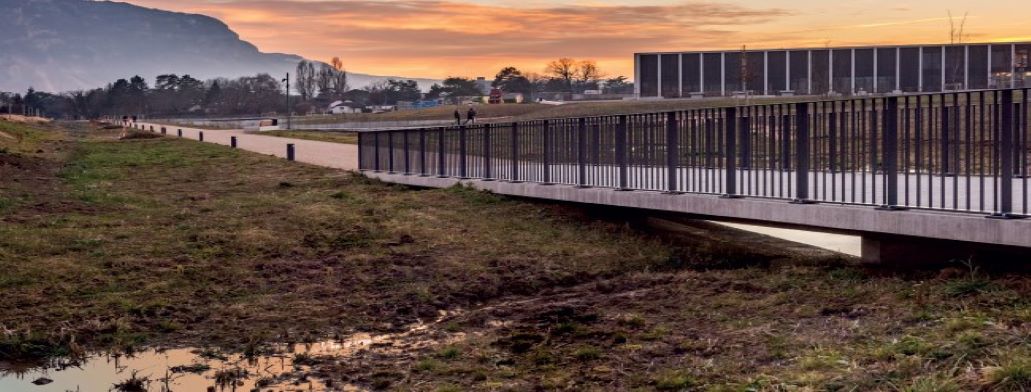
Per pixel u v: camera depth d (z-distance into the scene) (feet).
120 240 51.06
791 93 331.16
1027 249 34.50
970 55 320.09
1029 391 21.11
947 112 38.40
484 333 34.14
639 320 33.04
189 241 51.11
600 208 57.82
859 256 45.29
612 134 54.13
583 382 26.94
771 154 42.80
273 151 146.00
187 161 110.83
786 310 32.35
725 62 344.49
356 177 84.64
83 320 36.99
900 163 61.21
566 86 604.49
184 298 40.42
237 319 37.65
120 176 92.07
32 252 47.09
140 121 495.41
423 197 66.69
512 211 59.82
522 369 28.78
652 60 352.90
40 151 131.44
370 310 38.96
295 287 42.73
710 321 32.32
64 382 30.19
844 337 27.94
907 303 30.68
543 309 36.91
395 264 46.98
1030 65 320.09
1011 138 32.91
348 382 28.96
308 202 67.97
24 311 37.78
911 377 23.35
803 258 44.42
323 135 222.28
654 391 25.45
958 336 25.57
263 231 54.49
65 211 61.21
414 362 30.71
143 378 30.22
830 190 47.62
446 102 531.50
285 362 31.83
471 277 44.11
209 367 31.50
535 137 62.80
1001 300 29.09
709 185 53.83
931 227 35.19
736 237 53.57
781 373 25.21
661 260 46.68
